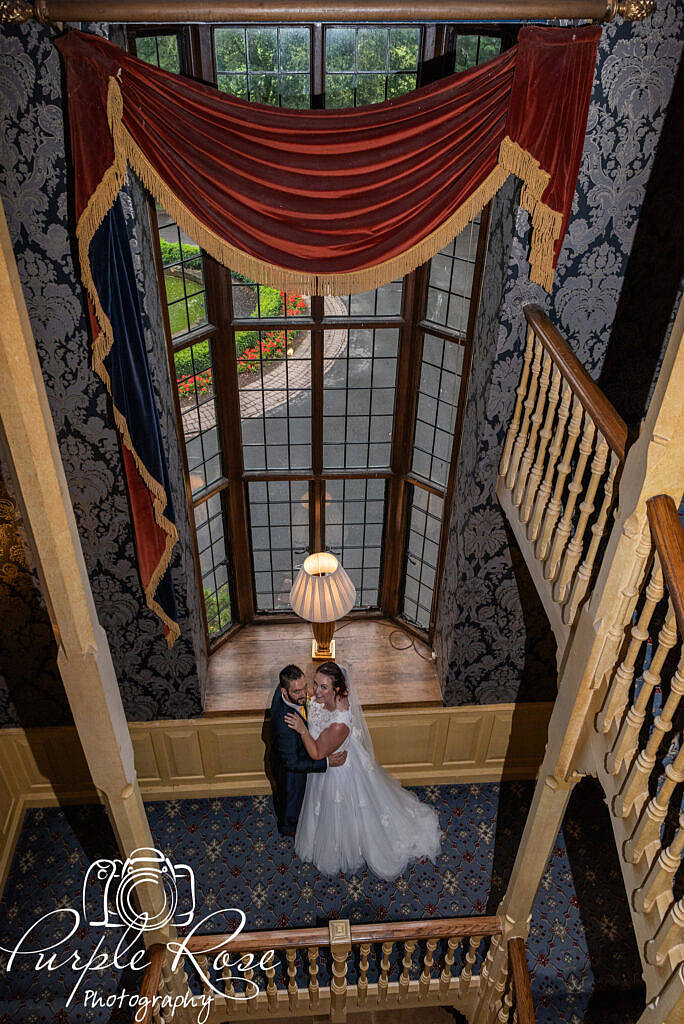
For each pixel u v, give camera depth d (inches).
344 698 199.6
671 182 158.4
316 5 124.6
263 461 223.5
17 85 141.4
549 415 157.5
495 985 183.3
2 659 206.1
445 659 222.5
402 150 139.4
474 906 213.5
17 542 186.9
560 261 166.4
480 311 186.2
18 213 152.3
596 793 238.7
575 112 139.9
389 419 219.5
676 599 97.2
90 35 127.4
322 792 208.1
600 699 128.9
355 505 233.8
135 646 209.5
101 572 197.0
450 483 212.8
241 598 243.6
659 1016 104.1
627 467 111.9
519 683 224.4
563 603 145.6
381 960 204.4
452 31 166.9
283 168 140.0
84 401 173.8
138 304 157.5
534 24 143.2
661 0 139.8
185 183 141.8
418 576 239.3
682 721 122.6
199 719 223.9
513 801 237.9
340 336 206.4
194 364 200.1
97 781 141.9
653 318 174.1
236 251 148.9
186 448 203.6
